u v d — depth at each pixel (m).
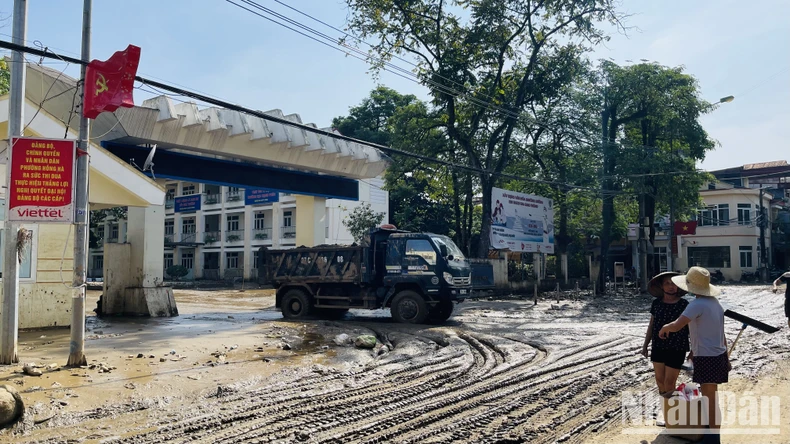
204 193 52.09
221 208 50.12
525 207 28.56
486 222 27.52
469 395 7.56
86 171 8.84
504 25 26.28
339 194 25.92
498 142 30.03
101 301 17.64
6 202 8.36
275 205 46.06
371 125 47.19
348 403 7.08
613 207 32.62
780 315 18.56
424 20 26.58
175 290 36.09
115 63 8.48
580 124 29.55
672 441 5.66
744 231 46.44
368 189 42.91
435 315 17.20
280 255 18.20
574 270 41.91
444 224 41.69
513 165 31.06
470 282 16.80
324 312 18.61
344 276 16.94
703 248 47.56
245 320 16.98
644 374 9.02
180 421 6.25
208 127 19.23
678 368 5.88
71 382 7.79
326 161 24.03
